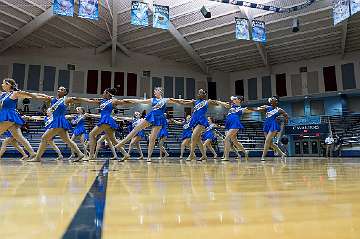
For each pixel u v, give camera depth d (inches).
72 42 831.1
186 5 705.0
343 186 56.3
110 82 892.6
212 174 90.7
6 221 24.0
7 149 457.7
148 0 674.2
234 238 19.8
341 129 781.9
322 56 909.2
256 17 714.2
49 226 22.1
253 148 682.8
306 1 639.8
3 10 630.5
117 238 19.6
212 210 30.8
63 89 219.9
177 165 161.0
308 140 839.1
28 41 790.5
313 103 937.5
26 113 727.7
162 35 807.7
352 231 21.9
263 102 979.3
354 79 860.0
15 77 809.5
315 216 27.7
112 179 69.2
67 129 219.3
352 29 739.4
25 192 43.8
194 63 977.5
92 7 496.4
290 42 814.5
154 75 943.0
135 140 341.7
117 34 805.2
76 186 52.7
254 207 32.7
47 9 652.1
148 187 53.0
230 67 993.5
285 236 20.4
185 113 955.3
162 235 20.5
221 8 705.0
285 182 64.6
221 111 989.2
